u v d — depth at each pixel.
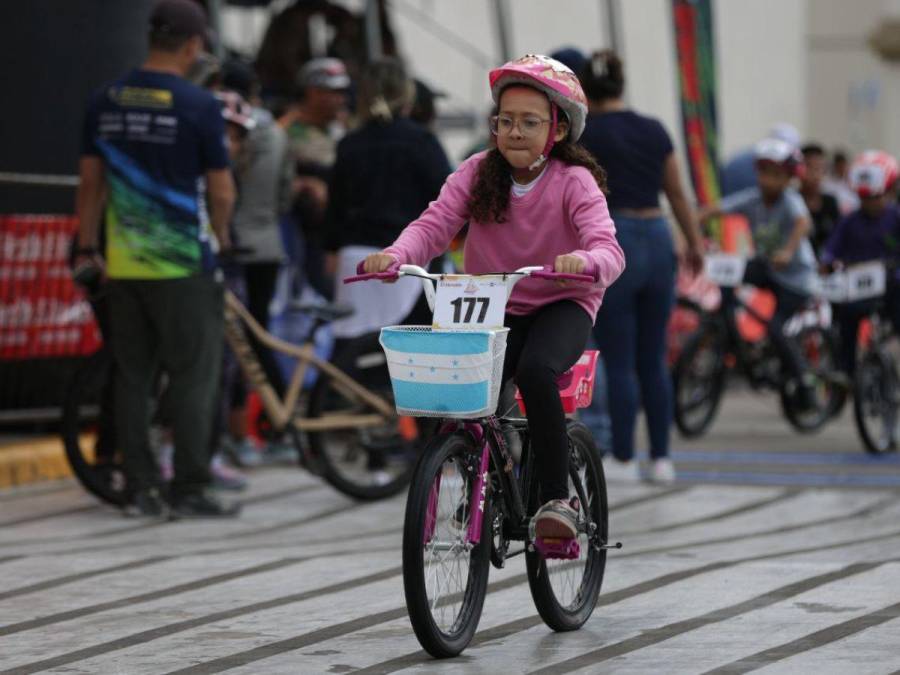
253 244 26.11
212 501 21.80
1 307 24.88
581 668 13.38
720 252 34.25
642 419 36.00
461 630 13.90
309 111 30.80
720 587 16.70
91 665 13.73
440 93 26.55
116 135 20.98
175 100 20.91
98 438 22.36
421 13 44.06
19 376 25.19
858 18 82.38
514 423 14.32
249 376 22.95
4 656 14.09
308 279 30.39
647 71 52.22
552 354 13.61
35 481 24.47
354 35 38.66
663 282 24.05
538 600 14.43
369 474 24.09
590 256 13.19
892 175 31.19
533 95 13.71
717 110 36.88
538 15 47.81
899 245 31.25
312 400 22.95
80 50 26.64
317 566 18.16
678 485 24.72
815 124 82.88
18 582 17.31
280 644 14.43
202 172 21.19
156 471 21.88
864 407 29.38
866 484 25.31
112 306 21.36
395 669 13.41
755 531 20.86
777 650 13.90
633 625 15.04
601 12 49.94
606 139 23.59
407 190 24.78
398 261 13.62
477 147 28.27
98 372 21.97
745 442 31.11
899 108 82.62
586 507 14.80
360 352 23.33
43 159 26.41
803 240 31.98
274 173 26.25
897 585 16.66
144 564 18.34
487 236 14.27
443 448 13.45
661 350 24.62
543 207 13.98
